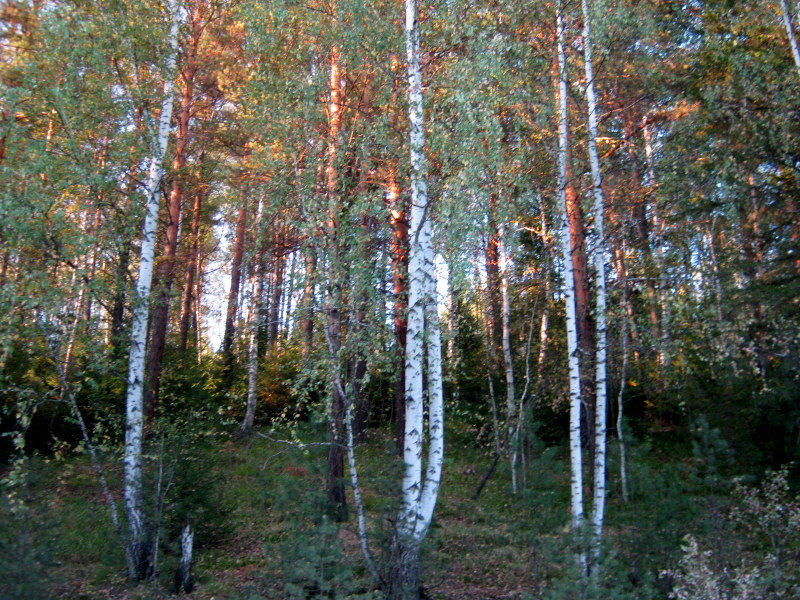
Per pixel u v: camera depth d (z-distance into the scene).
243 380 20.73
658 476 8.66
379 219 9.48
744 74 11.66
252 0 10.54
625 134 13.50
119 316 10.37
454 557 10.12
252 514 12.62
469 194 8.67
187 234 20.00
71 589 8.47
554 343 17.81
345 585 6.05
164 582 8.94
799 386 11.94
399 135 10.15
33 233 8.75
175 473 10.46
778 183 12.05
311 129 10.16
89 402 15.04
